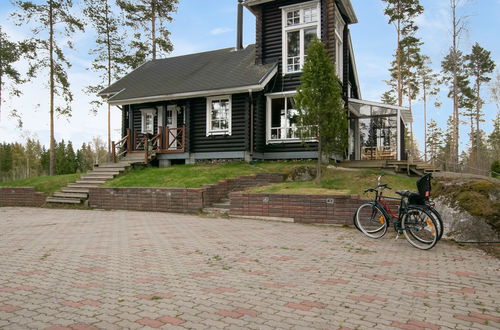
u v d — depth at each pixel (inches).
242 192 427.5
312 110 447.2
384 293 164.9
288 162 636.7
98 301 151.5
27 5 922.1
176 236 307.6
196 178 532.4
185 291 165.2
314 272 199.5
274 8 705.0
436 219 276.8
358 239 297.9
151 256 236.1
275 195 396.8
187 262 220.5
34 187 615.5
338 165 620.1
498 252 254.4
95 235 315.6
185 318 133.4
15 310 141.3
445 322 132.5
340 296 159.9
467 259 236.4
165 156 722.8
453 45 1248.8
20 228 361.4
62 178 687.7
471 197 302.5
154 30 1146.0
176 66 868.0
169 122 784.3
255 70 682.2
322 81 453.7
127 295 159.3
